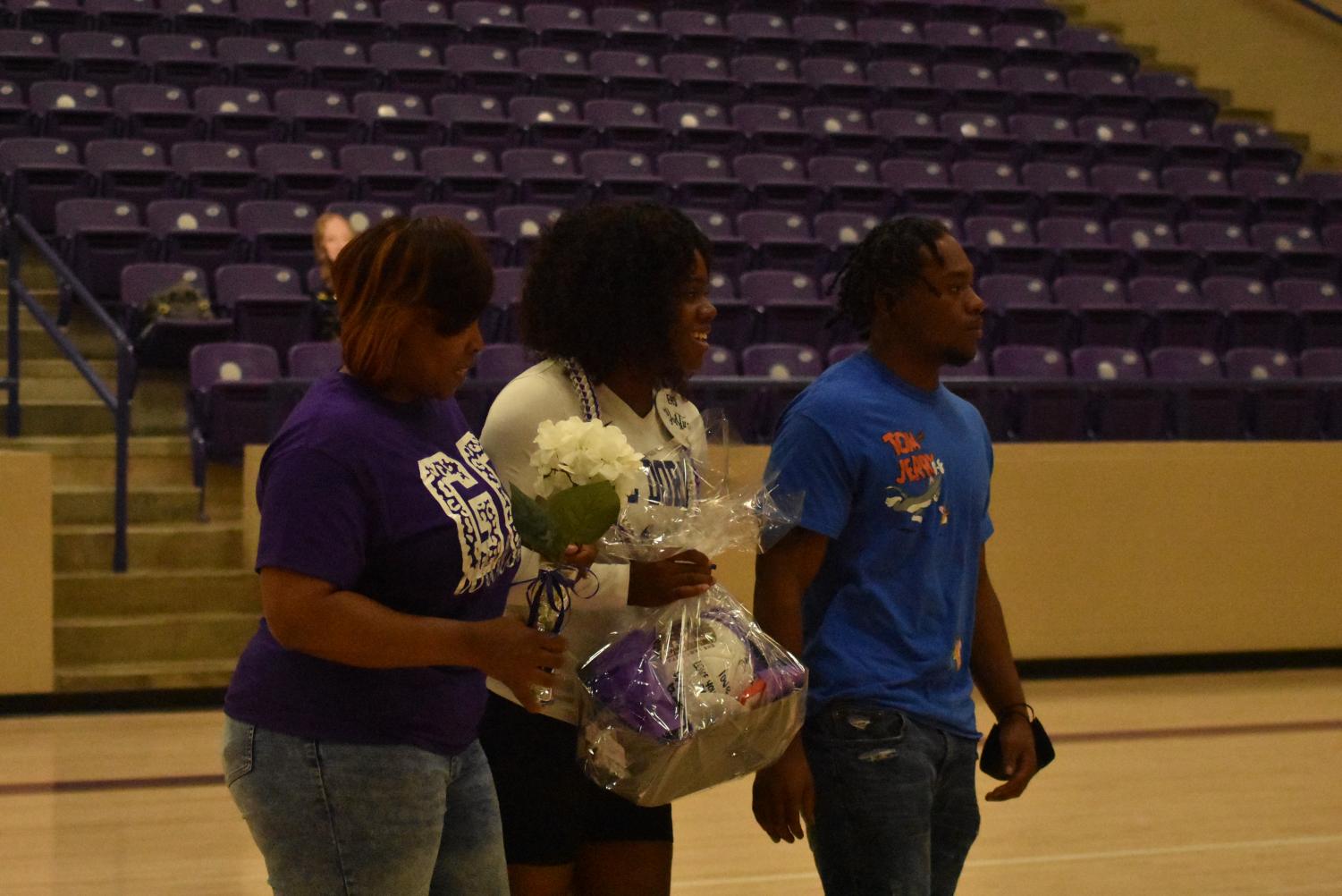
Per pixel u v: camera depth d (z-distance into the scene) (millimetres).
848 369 3602
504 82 16688
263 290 11867
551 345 3432
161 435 11211
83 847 6328
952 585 3592
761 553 3492
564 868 3408
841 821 3457
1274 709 9367
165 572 9602
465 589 2836
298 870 2750
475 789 2996
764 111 17016
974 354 3580
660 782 3162
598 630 3344
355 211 13312
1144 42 22047
